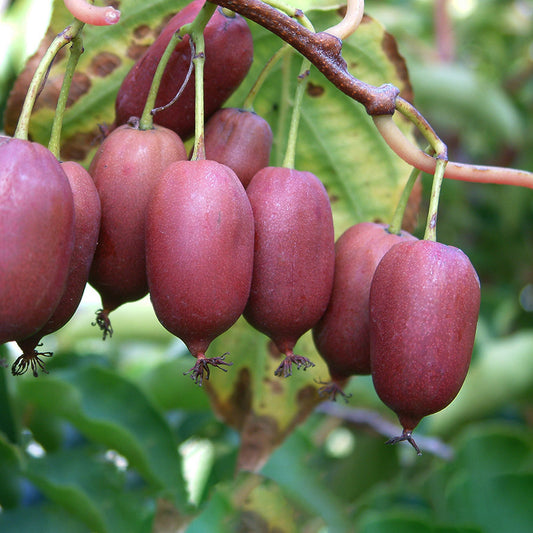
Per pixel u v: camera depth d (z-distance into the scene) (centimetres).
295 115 26
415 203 31
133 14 29
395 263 25
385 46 30
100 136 30
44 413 36
